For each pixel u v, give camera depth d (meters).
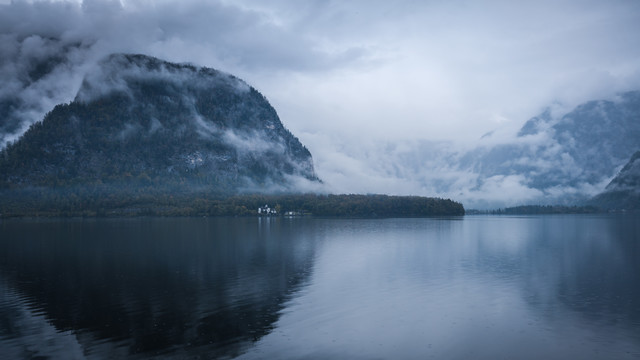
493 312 68.75
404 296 78.25
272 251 139.50
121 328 60.44
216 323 62.59
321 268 107.19
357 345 54.75
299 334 58.19
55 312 67.38
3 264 111.38
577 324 62.94
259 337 57.09
